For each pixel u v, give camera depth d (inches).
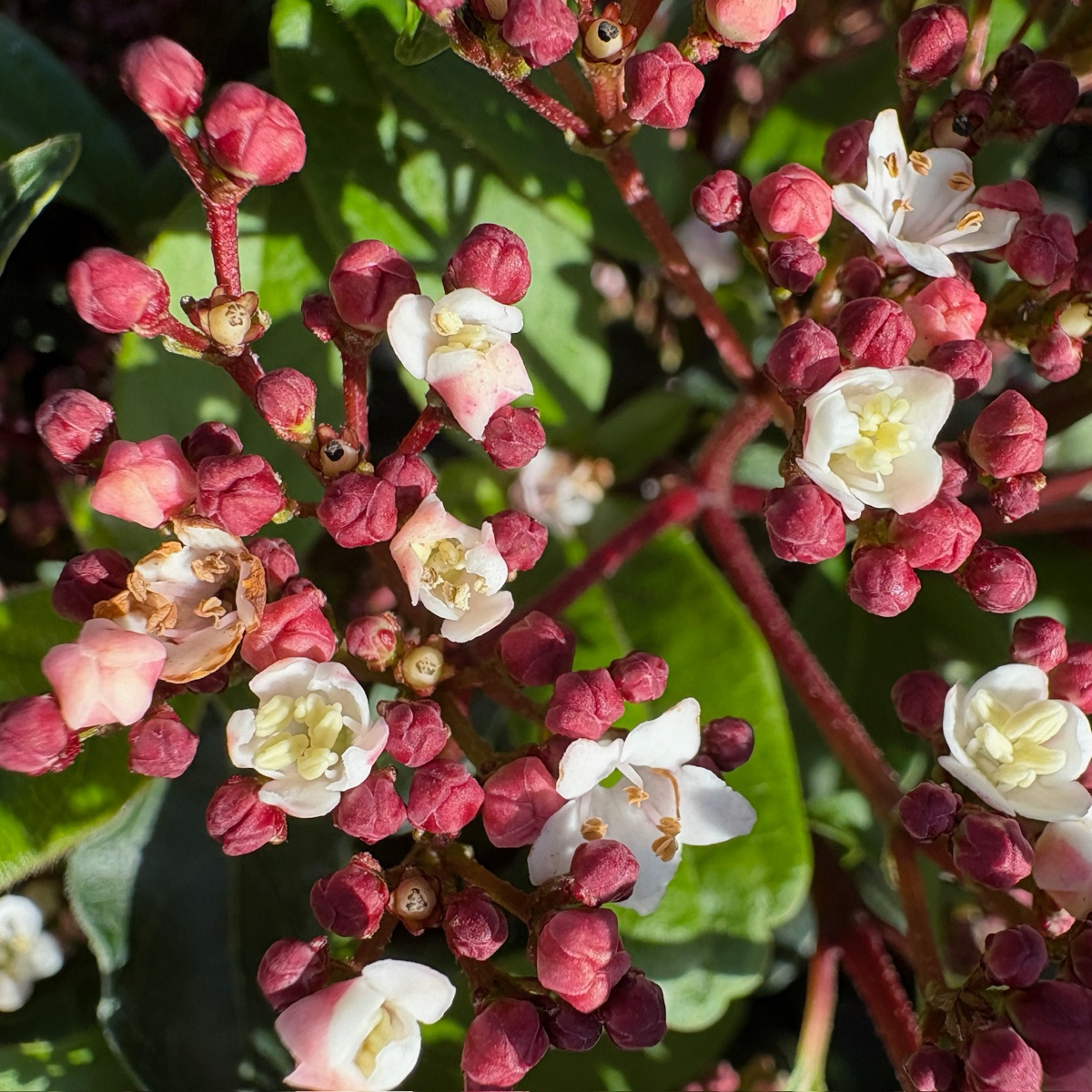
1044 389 4.5
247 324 3.7
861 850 4.5
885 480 3.8
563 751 3.8
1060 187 5.0
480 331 3.7
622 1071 4.3
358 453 3.8
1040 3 4.2
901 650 4.6
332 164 4.3
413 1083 4.2
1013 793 3.8
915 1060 3.7
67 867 4.2
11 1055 4.3
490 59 3.8
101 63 4.8
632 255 4.5
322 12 4.2
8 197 4.0
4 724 3.6
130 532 4.3
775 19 3.8
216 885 4.3
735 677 4.2
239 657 3.8
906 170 4.1
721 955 4.1
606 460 4.6
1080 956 3.7
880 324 3.8
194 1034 4.2
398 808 3.7
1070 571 4.6
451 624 3.7
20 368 4.6
